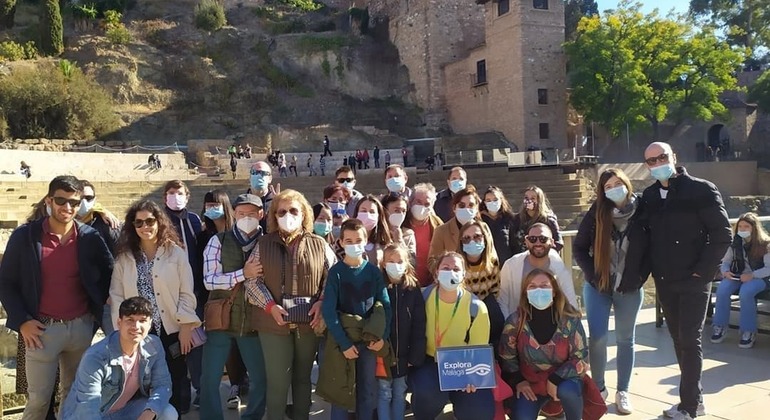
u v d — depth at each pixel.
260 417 5.65
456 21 53.28
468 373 5.17
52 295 5.17
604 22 41.41
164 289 5.39
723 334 8.27
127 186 29.62
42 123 37.44
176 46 50.84
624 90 39.16
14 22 50.19
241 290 5.47
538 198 6.84
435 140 45.97
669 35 39.97
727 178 40.06
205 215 6.37
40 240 5.14
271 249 5.34
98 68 45.25
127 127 42.16
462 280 5.34
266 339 5.32
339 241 5.60
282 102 49.69
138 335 4.66
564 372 5.19
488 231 5.82
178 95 46.81
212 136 44.66
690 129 48.84
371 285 5.27
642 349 8.05
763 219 9.38
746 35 54.25
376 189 33.84
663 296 5.79
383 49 55.78
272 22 57.88
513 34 43.88
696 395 5.62
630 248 5.88
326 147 42.19
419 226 7.00
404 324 5.34
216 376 5.56
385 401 5.36
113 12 50.44
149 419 4.67
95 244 5.35
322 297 5.38
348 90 53.28
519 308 5.41
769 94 42.25
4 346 8.90
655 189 5.89
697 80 40.50
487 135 44.97
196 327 5.58
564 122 44.28
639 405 6.09
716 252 5.44
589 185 31.77
